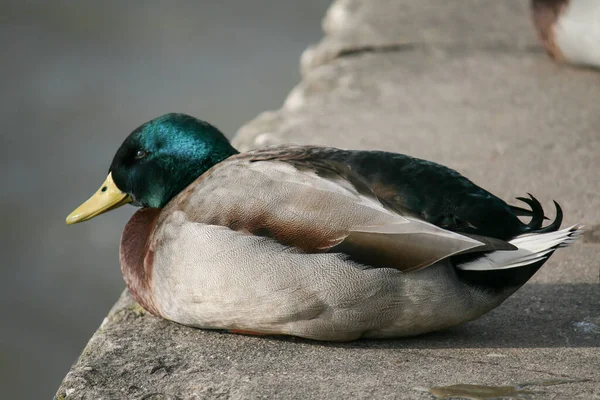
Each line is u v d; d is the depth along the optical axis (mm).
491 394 6309
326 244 6574
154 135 7793
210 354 7039
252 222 6746
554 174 10477
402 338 7238
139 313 7785
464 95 13031
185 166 7785
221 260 6758
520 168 10664
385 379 6555
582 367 6730
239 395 6379
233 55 23188
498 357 6906
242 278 6715
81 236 17766
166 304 7227
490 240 6258
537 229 6703
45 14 25547
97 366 6895
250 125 12359
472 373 6637
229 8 25656
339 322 6777
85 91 22109
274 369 6766
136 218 7781
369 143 11414
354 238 6520
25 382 14914
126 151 7887
